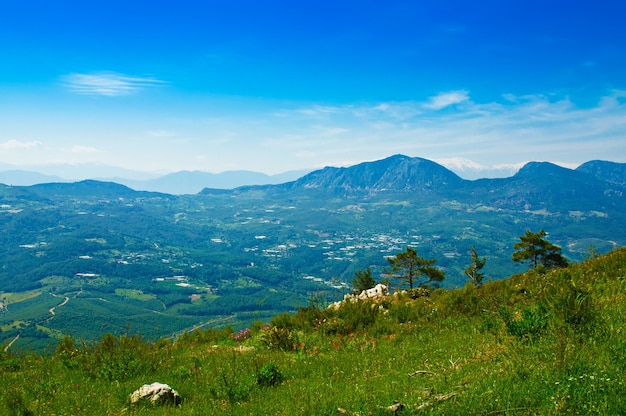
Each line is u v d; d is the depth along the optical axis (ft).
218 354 44.83
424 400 19.76
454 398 19.08
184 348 54.80
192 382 32.45
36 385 32.68
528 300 44.37
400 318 51.57
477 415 17.20
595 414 15.57
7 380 35.65
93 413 25.64
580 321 25.18
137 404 26.81
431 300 58.90
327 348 43.55
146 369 37.29
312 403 22.07
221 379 30.73
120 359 37.88
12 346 50.47
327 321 52.65
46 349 49.44
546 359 22.11
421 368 28.50
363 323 51.49
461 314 47.75
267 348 45.93
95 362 39.11
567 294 26.53
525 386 18.86
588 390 17.16
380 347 40.27
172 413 24.59
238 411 23.65
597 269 49.73
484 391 19.43
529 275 58.08
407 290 71.61
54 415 25.31
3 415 25.77
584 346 22.43
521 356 23.89
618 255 52.54
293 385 28.30
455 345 34.35
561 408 16.12
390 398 21.22
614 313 28.78
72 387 32.27
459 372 24.41
